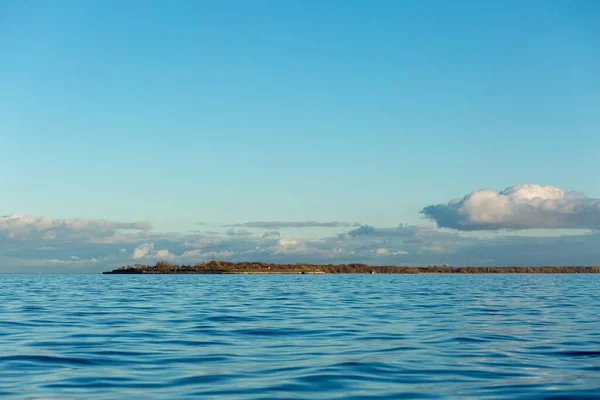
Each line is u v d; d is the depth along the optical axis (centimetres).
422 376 1761
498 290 7850
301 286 9781
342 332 2859
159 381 1681
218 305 4825
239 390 1566
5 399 1458
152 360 2034
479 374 1794
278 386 1616
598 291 7488
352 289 8356
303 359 2059
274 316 3753
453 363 1981
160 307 4569
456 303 5028
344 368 1884
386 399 1473
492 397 1495
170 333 2802
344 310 4262
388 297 6072
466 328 3025
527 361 2025
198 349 2291
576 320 3447
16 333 2777
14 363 1956
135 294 6769
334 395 1514
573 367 1916
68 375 1766
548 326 3114
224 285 10406
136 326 3105
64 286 9325
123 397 1484
